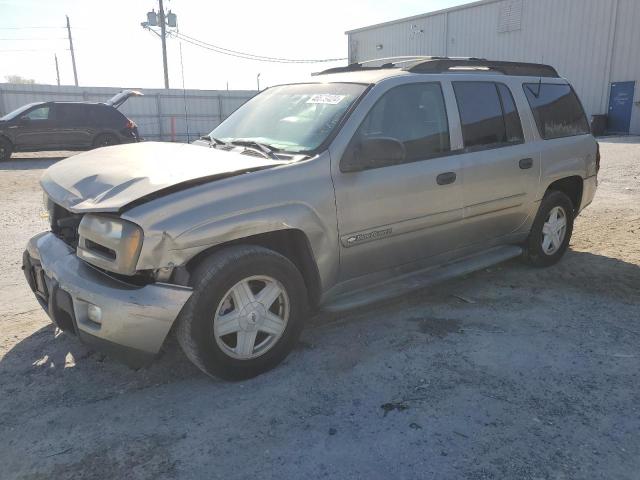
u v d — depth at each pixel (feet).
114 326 10.12
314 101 13.97
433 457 9.04
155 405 10.62
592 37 81.97
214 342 10.78
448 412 10.29
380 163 13.05
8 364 12.20
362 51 119.24
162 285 10.27
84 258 10.93
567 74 85.66
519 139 16.66
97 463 8.98
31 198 33.94
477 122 15.47
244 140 13.91
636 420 10.03
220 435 9.68
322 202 11.96
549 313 14.96
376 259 13.39
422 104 14.26
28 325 14.26
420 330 13.89
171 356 12.58
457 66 15.81
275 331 11.72
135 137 62.85
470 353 12.63
